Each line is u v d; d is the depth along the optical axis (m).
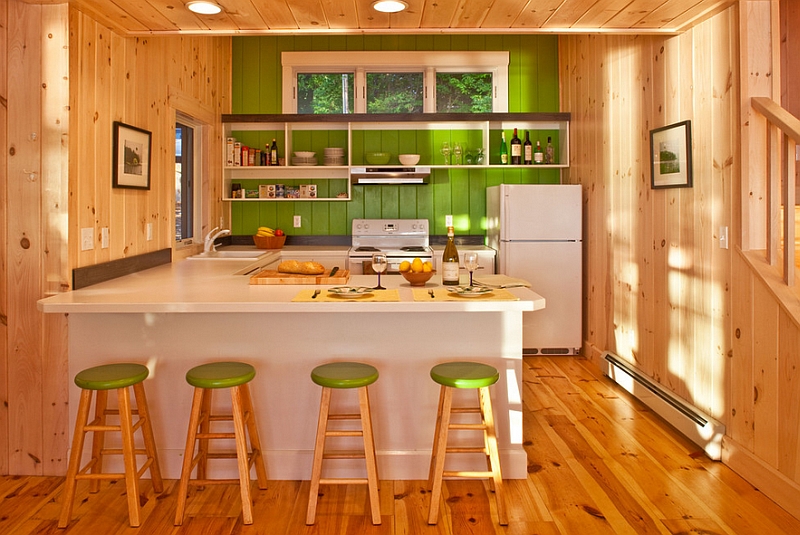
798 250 3.41
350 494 2.76
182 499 2.48
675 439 3.42
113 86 3.35
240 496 2.74
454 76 5.96
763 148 2.87
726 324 3.09
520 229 5.25
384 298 2.71
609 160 4.72
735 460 2.97
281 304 2.57
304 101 5.94
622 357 4.55
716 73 3.12
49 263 2.88
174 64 4.31
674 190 3.65
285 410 2.91
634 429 3.58
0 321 2.91
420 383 2.90
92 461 2.64
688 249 3.48
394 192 5.94
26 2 2.81
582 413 3.86
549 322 5.31
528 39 5.90
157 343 2.89
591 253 5.20
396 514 2.56
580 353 5.42
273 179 5.85
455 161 5.81
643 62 4.04
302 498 2.72
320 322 2.88
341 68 5.91
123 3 2.86
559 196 5.25
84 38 3.01
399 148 5.91
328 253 5.36
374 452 2.60
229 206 5.84
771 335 2.70
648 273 4.05
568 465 3.07
